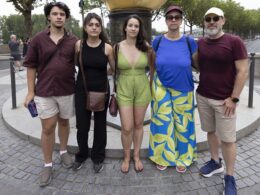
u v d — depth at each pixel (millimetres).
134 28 3393
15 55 13531
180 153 3859
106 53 3430
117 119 4957
